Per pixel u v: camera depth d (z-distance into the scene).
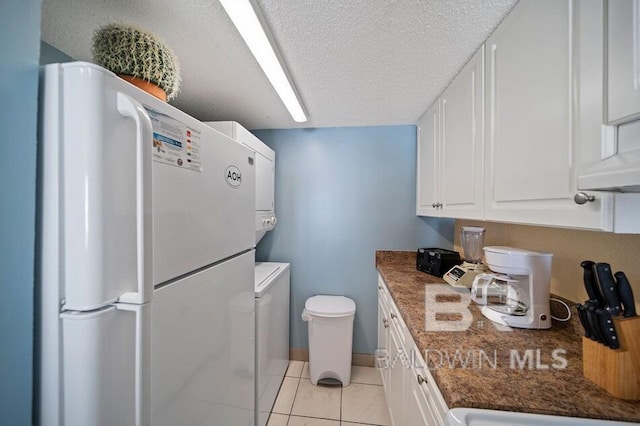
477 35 1.08
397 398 1.39
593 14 0.60
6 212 0.45
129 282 0.55
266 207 2.07
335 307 2.06
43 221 0.49
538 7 0.79
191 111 1.97
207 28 1.08
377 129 2.30
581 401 0.63
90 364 0.48
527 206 0.84
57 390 0.49
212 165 0.90
